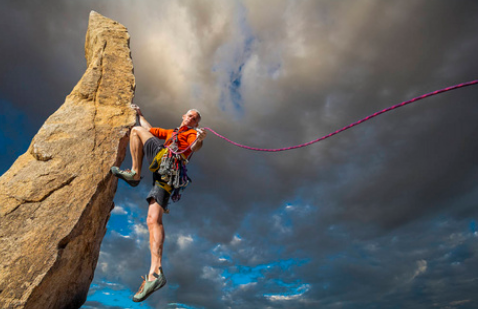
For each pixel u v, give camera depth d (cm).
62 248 341
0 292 302
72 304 396
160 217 332
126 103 450
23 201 356
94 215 387
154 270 300
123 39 512
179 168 344
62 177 374
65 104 431
